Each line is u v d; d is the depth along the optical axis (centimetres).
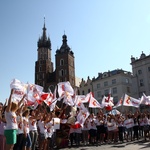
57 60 8338
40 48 8944
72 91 1423
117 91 5994
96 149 1134
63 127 1346
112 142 1533
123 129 1628
